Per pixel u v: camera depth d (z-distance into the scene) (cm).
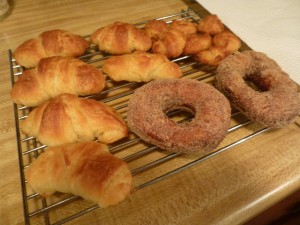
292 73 32
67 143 24
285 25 39
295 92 27
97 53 34
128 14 41
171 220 21
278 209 27
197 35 34
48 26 38
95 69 29
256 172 24
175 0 44
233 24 39
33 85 27
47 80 27
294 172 24
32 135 25
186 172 24
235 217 22
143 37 32
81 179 20
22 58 31
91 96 29
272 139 27
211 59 32
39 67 28
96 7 42
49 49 31
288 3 43
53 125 23
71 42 31
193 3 44
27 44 31
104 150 23
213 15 37
